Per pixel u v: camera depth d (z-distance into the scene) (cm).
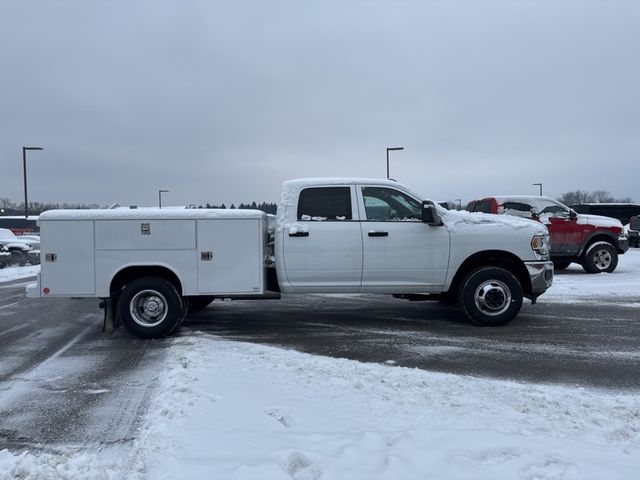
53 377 549
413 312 921
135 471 324
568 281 1290
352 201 743
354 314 904
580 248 1440
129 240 693
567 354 612
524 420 395
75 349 669
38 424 424
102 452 372
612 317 845
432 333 732
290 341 689
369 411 412
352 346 657
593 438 367
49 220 685
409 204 752
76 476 326
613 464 319
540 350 632
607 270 1453
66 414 444
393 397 444
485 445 341
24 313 985
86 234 688
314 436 359
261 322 833
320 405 425
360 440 351
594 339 688
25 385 523
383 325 796
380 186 750
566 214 1434
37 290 688
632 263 1692
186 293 701
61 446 383
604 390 484
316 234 729
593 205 2733
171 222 695
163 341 696
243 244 702
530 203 1448
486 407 422
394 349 639
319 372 518
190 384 478
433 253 740
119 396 487
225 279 702
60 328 822
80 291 691
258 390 461
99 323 866
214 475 306
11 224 4991
